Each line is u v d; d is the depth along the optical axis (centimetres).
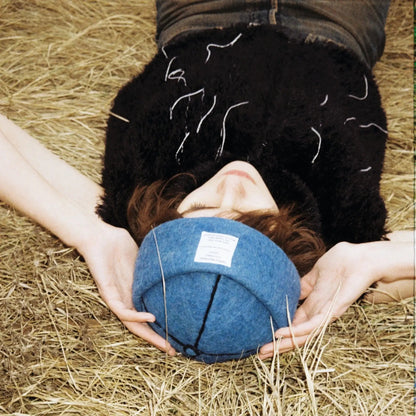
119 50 229
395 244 136
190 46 170
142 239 138
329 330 158
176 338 126
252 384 144
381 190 200
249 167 142
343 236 149
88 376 142
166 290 118
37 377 140
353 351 155
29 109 205
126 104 169
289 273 122
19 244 167
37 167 155
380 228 149
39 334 147
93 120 207
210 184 139
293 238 139
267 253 118
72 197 153
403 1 248
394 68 233
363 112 170
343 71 173
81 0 238
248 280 113
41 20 231
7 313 150
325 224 149
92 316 156
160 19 200
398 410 146
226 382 143
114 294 133
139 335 135
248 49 163
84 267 158
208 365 144
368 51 195
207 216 131
